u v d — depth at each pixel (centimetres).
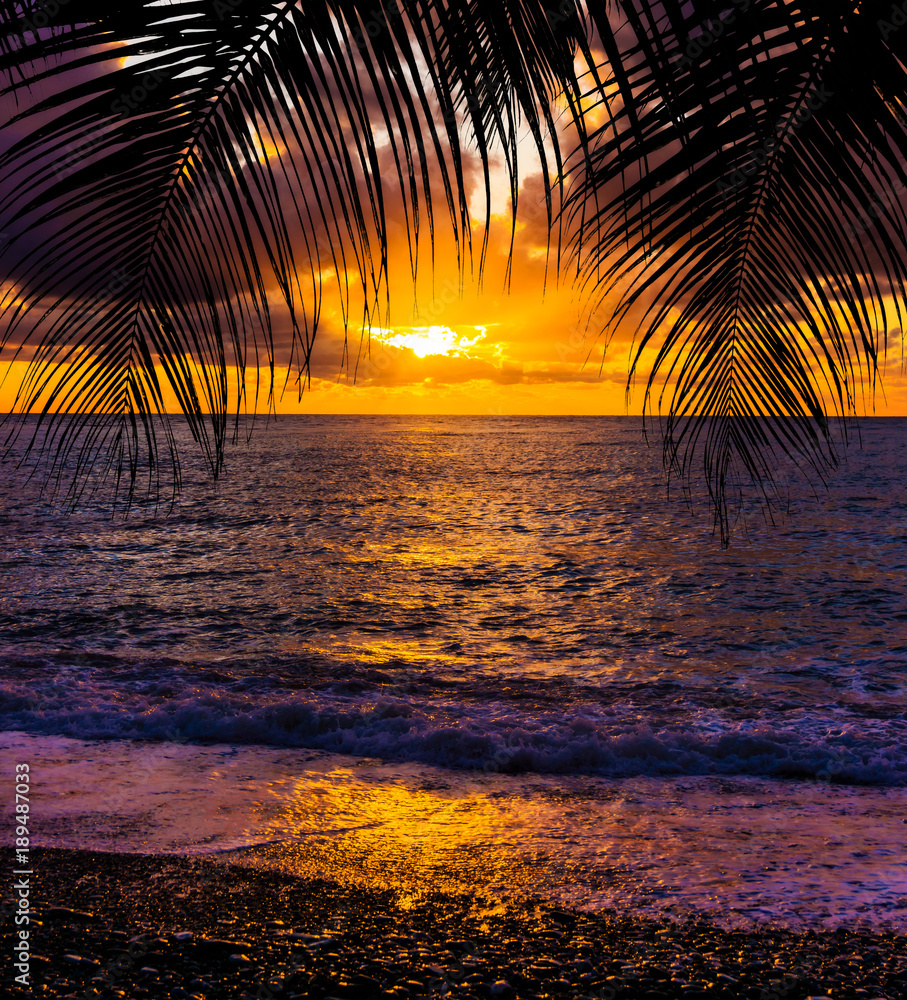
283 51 88
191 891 393
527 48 83
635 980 327
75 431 98
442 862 438
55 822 476
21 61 83
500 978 327
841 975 331
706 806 553
